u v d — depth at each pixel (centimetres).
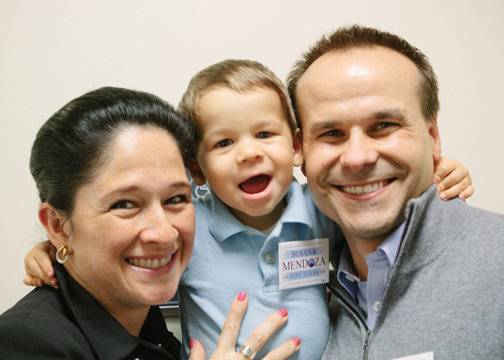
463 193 82
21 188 122
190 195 71
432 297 69
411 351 67
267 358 73
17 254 123
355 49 79
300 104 85
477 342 61
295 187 94
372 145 74
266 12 136
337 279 89
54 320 61
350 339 82
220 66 89
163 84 129
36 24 121
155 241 61
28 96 122
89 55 125
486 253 68
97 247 60
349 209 79
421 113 78
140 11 127
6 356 55
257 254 86
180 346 93
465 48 152
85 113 62
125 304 70
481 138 155
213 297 82
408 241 71
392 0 146
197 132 85
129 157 60
